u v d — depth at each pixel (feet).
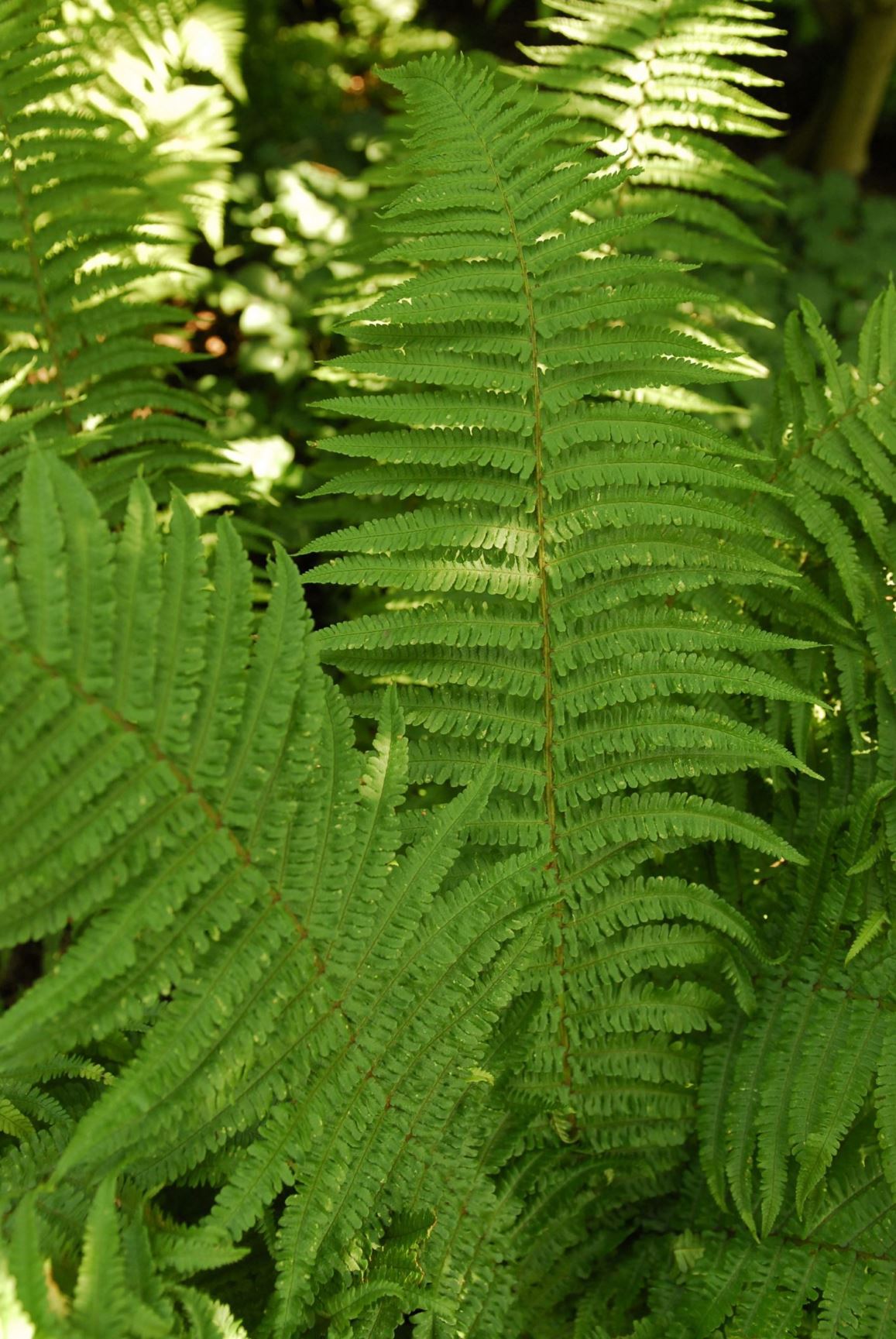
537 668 4.08
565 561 4.07
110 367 4.67
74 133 4.75
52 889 3.54
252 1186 3.68
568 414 4.07
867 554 4.42
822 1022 4.10
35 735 3.48
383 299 4.03
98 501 4.59
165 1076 3.57
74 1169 3.75
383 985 3.85
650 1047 4.20
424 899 3.85
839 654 4.34
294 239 6.31
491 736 4.08
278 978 3.75
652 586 4.10
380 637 4.00
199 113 5.64
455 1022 3.92
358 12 8.44
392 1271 3.84
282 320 5.87
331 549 4.00
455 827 3.88
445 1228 3.96
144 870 3.60
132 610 3.56
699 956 4.16
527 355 4.07
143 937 3.61
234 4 5.99
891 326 4.45
